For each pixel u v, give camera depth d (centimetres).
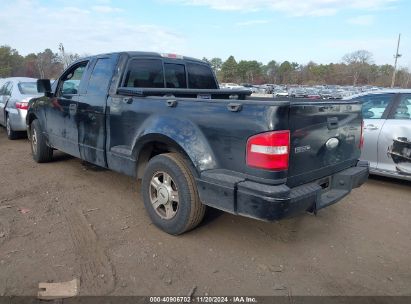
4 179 591
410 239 412
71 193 529
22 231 404
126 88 439
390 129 570
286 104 310
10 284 308
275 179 312
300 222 448
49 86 611
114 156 461
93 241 385
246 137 321
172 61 527
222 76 11550
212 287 313
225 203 336
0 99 1022
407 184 609
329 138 374
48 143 642
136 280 319
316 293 309
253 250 376
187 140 360
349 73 9700
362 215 478
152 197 414
